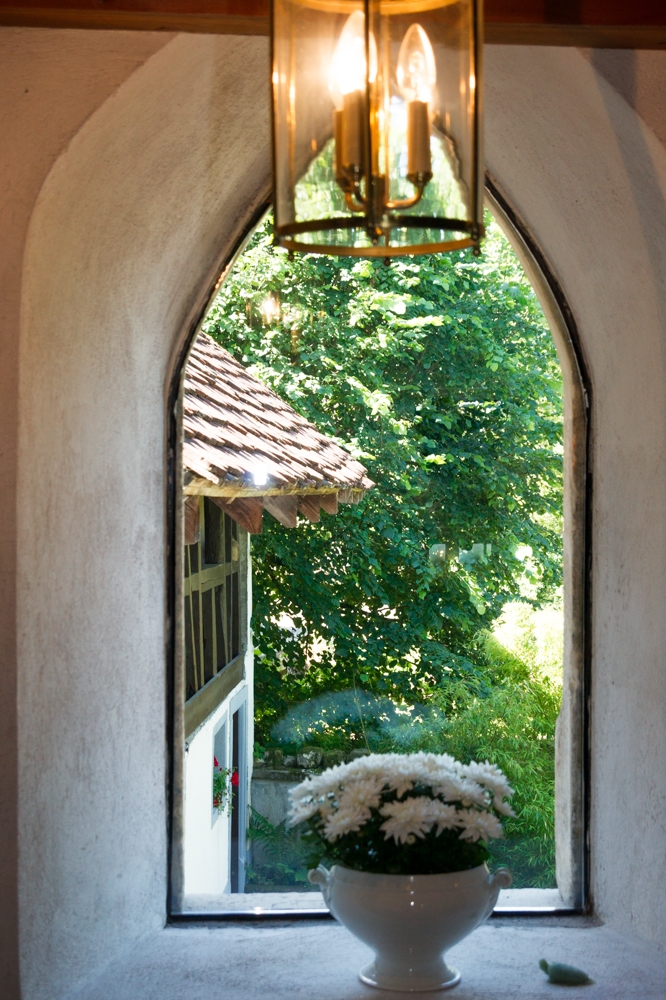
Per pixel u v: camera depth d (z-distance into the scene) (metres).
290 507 5.99
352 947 2.13
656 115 1.73
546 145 2.04
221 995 1.88
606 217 2.02
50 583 1.81
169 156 1.97
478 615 10.39
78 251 1.85
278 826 8.59
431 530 10.41
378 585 10.12
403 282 10.11
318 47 1.14
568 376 2.45
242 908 2.39
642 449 2.10
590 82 1.75
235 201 2.38
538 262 2.43
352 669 10.06
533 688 9.40
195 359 6.65
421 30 1.12
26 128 1.66
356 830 1.75
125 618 2.18
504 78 1.91
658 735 2.03
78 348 1.92
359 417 10.03
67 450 1.88
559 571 10.64
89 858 1.97
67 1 1.60
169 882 2.39
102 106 1.67
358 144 1.09
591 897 2.36
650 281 1.96
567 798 2.42
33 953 1.73
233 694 7.47
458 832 1.79
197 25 1.64
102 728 2.04
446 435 10.54
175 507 2.46
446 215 1.16
